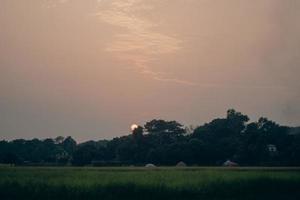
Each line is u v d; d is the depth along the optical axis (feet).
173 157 263.29
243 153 267.80
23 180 108.68
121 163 281.74
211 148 265.75
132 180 111.24
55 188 101.91
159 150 268.00
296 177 123.24
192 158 264.11
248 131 288.51
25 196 101.35
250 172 139.23
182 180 114.32
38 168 166.81
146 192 105.60
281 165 257.75
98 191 103.24
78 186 102.78
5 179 110.32
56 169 157.99
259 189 117.91
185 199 107.76
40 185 103.19
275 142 283.59
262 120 298.97
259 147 266.77
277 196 115.85
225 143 275.39
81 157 279.49
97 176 123.13
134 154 285.43
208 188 111.75
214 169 165.68
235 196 114.52
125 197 104.58
